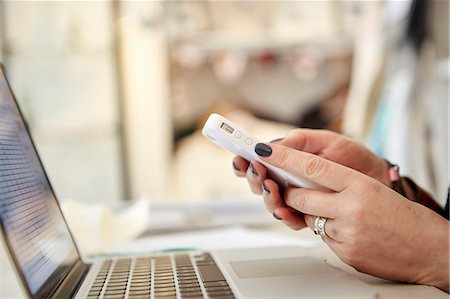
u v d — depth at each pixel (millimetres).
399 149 1443
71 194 1528
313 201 471
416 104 1460
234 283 429
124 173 1562
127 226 926
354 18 1634
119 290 432
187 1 1616
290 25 1670
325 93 1726
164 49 1606
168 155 1620
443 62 1473
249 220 1232
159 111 1593
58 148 1527
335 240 476
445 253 449
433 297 419
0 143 426
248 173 581
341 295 383
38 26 1516
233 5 1652
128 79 1568
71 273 495
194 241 894
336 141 691
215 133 500
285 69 1717
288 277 451
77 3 1530
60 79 1528
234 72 1689
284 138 708
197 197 1652
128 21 1561
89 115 1540
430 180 1434
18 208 410
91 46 1539
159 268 529
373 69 1551
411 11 1478
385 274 465
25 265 375
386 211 445
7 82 558
